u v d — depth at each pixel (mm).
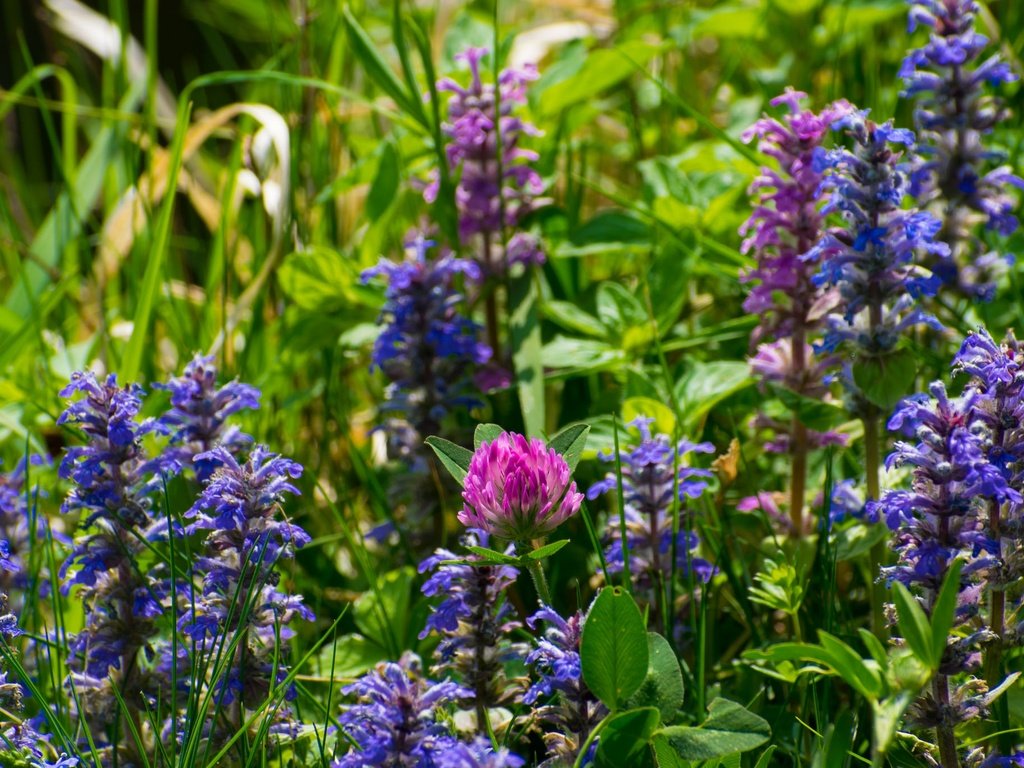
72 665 3205
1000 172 4020
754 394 4527
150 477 3234
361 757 2443
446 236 4820
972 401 2604
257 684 2895
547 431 4996
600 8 7480
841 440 3760
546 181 5590
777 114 5809
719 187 5277
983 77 3965
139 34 8367
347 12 4996
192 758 2645
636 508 3434
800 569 3490
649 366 4637
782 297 3801
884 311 3373
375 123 6238
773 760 3186
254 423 4816
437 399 4352
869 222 3189
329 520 4715
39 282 5770
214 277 5375
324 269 4879
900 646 2664
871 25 6211
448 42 5652
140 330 4570
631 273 5590
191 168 7230
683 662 3279
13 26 7914
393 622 3818
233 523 2762
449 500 4367
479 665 3031
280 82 5703
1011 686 3012
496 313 4879
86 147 8227
